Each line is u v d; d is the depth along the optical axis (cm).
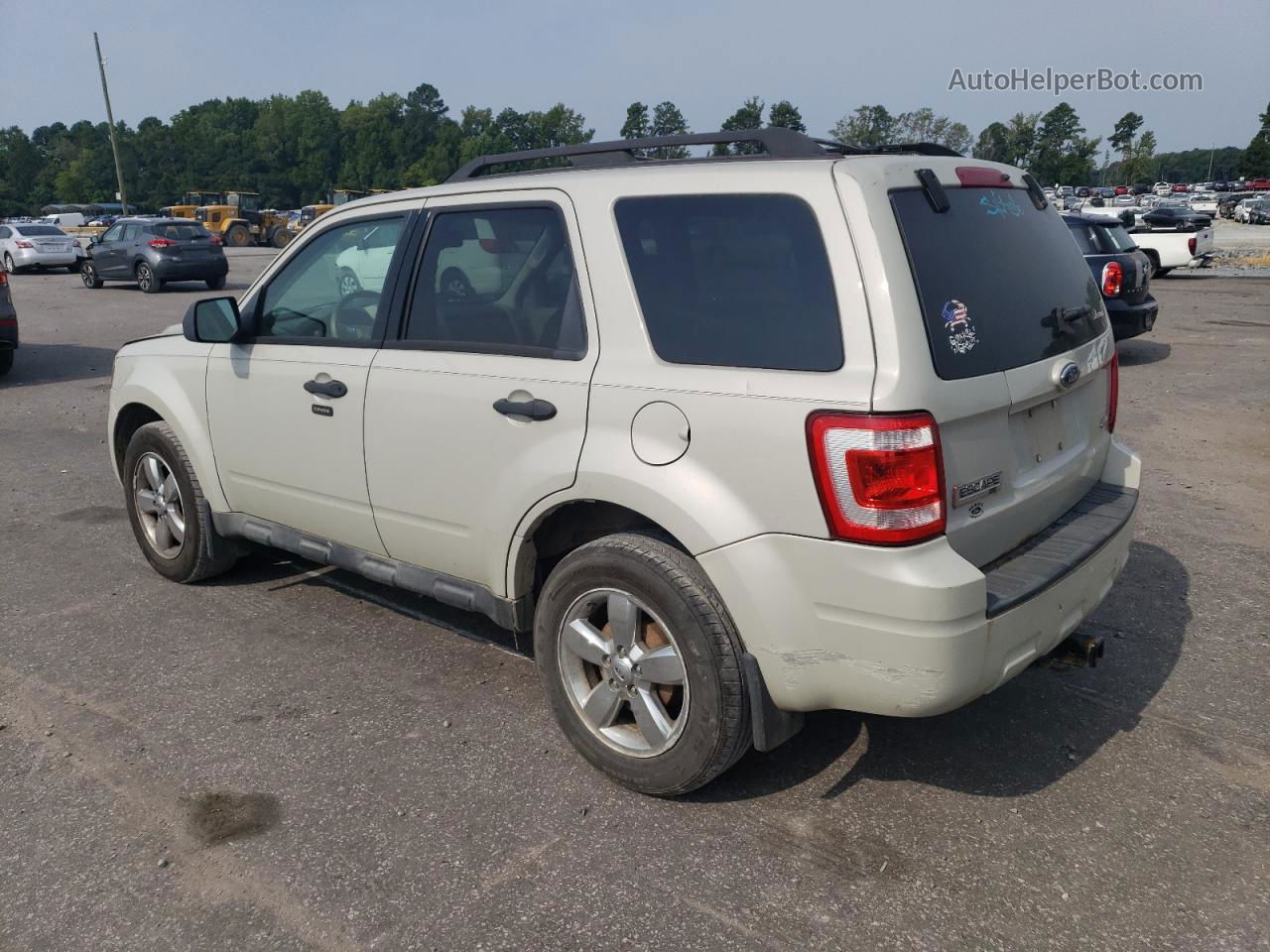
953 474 269
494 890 276
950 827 303
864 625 264
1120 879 279
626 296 306
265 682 402
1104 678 402
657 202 304
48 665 418
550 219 330
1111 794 321
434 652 430
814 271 271
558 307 324
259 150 13000
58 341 1497
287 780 331
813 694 280
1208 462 748
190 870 286
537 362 325
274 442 425
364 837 300
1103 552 315
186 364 466
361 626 458
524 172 359
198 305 427
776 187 281
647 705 309
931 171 289
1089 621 459
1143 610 471
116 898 274
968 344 277
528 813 311
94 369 1244
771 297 278
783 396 268
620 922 262
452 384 348
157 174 12750
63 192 12738
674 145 332
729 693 289
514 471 330
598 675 333
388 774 334
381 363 375
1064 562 296
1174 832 301
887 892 274
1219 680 400
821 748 349
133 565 540
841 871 283
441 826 305
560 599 326
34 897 274
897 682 264
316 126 13000
